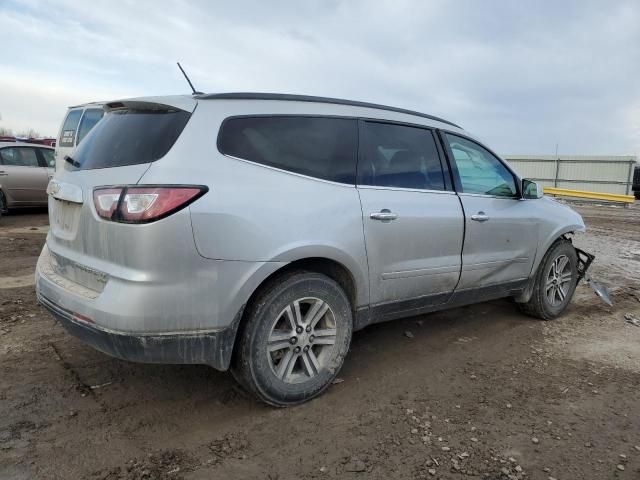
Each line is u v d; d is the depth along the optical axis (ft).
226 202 8.94
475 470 8.45
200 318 8.80
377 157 11.64
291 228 9.63
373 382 11.54
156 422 9.56
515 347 14.01
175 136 9.12
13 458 8.28
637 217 54.03
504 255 14.35
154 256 8.34
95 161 9.90
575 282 17.13
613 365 12.96
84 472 8.04
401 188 11.85
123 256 8.50
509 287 14.90
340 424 9.73
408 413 10.22
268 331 9.64
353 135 11.32
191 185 8.65
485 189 14.07
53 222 10.91
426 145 12.82
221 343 9.12
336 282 10.58
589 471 8.52
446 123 13.76
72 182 9.86
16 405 9.91
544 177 90.17
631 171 83.15
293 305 9.93
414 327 15.26
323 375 10.57
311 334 10.34
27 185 36.70
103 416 9.68
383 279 11.37
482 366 12.66
